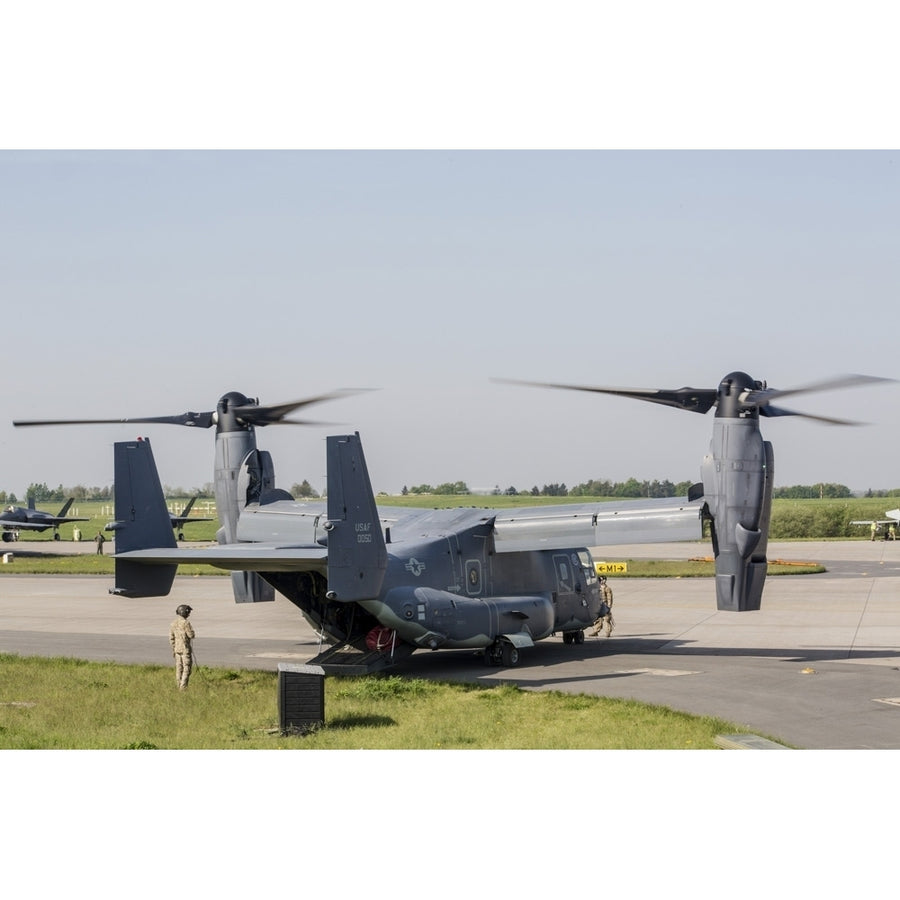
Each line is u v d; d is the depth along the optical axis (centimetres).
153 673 2761
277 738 2000
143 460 2438
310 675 2048
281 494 3081
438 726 2073
